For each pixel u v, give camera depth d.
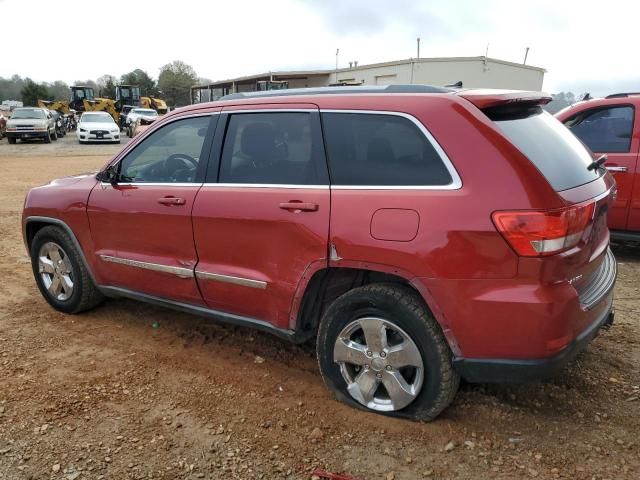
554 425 3.09
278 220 3.25
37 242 4.82
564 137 3.31
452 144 2.82
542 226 2.59
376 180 3.01
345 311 3.15
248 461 2.85
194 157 3.80
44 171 15.93
